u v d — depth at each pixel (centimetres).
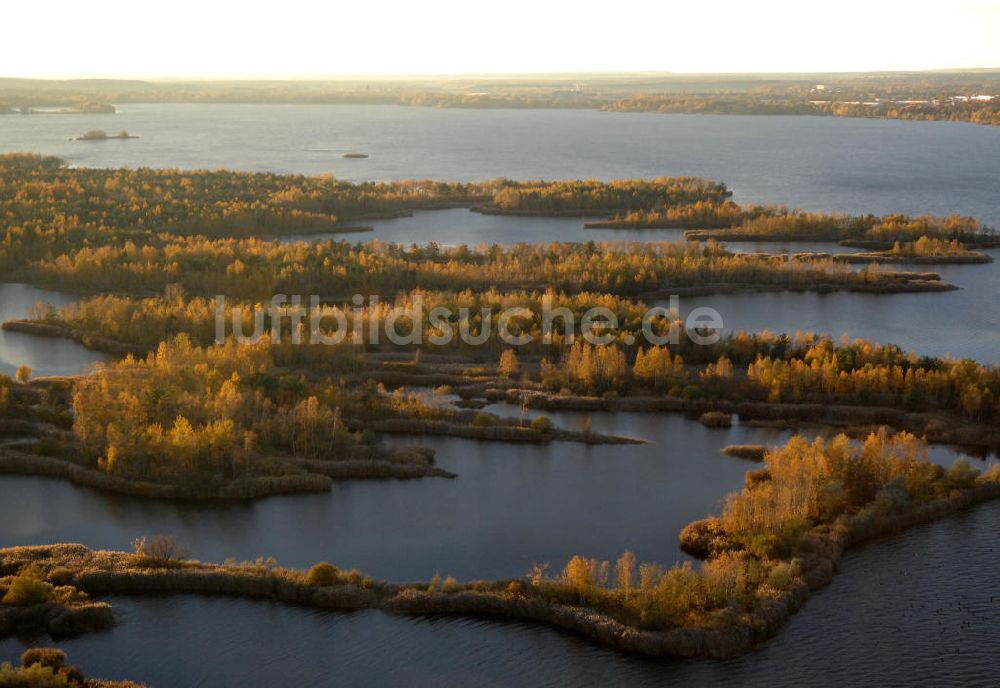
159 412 15088
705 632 10400
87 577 11288
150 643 10438
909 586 11612
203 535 12756
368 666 10144
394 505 13662
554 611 10869
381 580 11575
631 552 12456
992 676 10044
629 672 10094
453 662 10225
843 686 9894
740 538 12362
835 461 13788
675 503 13825
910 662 10244
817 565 11762
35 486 13875
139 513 13250
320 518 13262
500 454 15400
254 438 14888
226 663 10138
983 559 12219
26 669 9362
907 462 14012
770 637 10644
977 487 13938
